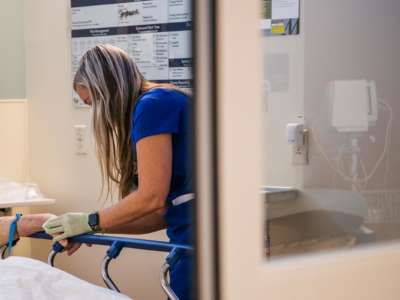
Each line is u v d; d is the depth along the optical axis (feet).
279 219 4.09
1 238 6.08
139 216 5.69
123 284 9.64
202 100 2.43
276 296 2.64
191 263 2.55
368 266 2.99
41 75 10.18
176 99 5.66
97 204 9.76
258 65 2.55
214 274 2.49
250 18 2.51
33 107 10.28
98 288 5.14
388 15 5.27
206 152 2.45
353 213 5.08
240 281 2.53
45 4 10.05
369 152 5.38
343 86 5.57
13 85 10.44
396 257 3.10
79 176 9.92
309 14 5.81
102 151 6.40
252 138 2.53
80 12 9.69
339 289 2.88
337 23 5.62
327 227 4.64
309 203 5.13
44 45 10.12
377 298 3.02
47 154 10.19
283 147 5.12
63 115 10.02
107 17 9.47
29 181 10.34
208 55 2.43
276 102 4.43
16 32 10.43
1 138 10.16
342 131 5.50
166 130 5.51
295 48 5.81
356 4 5.50
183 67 8.98
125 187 6.30
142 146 5.53
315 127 5.55
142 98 5.66
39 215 6.13
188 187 5.78
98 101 6.10
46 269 5.30
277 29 5.24
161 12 9.07
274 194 3.98
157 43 9.12
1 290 4.81
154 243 5.41
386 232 4.80
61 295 4.92
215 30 2.44
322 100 5.63
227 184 2.48
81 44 9.73
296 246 3.53
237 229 2.51
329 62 5.67
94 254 9.86
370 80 5.43
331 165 5.42
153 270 9.40
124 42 9.37
